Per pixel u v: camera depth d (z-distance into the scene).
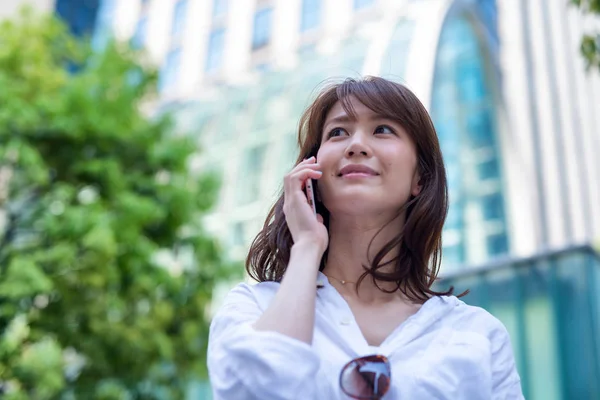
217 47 23.53
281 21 21.50
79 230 7.55
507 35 23.89
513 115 21.91
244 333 0.98
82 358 8.62
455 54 19.08
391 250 1.29
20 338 7.89
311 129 1.37
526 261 7.22
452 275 7.57
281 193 1.45
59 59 9.71
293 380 0.93
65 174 8.41
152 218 8.46
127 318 8.63
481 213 17.78
